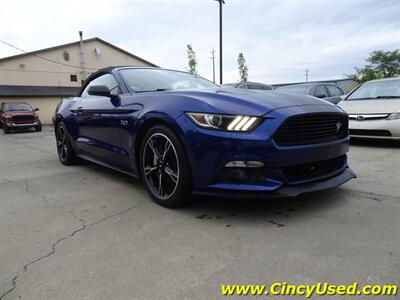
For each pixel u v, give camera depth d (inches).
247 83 349.7
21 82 929.5
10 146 300.2
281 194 83.2
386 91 221.0
